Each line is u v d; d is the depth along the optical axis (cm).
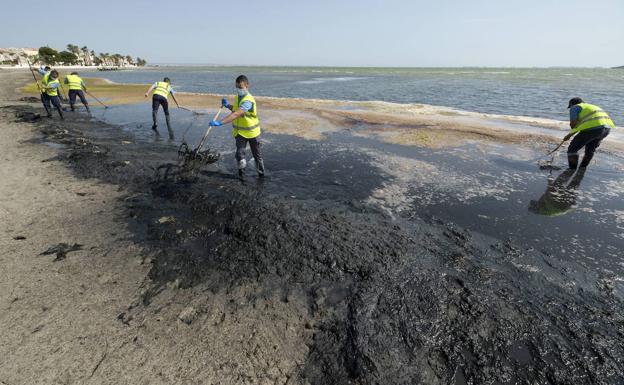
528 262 375
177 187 536
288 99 1878
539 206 518
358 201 514
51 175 575
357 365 244
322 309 295
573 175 657
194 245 383
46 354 240
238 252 371
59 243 376
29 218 428
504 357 256
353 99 2100
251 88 2936
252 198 502
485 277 345
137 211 456
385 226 441
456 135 964
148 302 294
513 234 435
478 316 293
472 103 1881
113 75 5834
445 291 321
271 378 232
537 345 267
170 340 257
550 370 247
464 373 243
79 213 446
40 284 309
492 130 1039
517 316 295
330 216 459
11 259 343
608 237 432
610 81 4153
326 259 362
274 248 379
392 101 1989
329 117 1234
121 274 329
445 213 488
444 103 1886
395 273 345
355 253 374
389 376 238
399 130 1025
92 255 356
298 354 252
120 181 558
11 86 2242
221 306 293
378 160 721
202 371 233
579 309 307
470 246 403
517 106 1748
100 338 255
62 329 261
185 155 659
